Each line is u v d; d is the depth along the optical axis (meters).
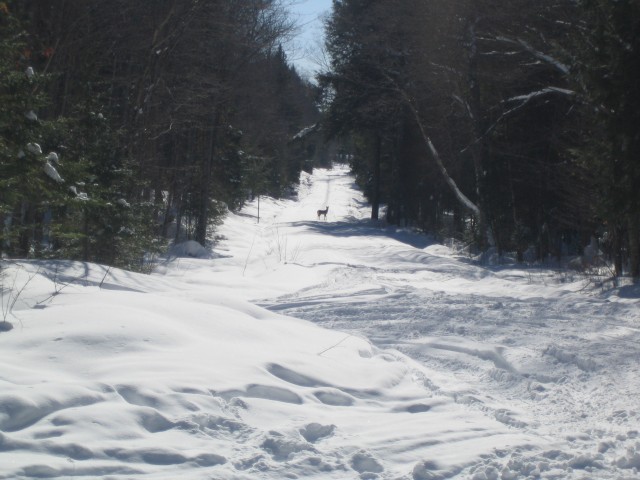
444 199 44.72
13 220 16.22
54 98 21.14
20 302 7.98
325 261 24.77
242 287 18.45
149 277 15.13
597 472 4.93
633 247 17.23
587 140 17.58
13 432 4.58
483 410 6.46
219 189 37.47
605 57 15.97
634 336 9.99
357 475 4.66
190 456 4.58
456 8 30.03
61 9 20.52
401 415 6.12
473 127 31.00
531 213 30.58
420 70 32.81
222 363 6.38
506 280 19.92
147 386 5.43
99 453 4.47
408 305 13.02
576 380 7.68
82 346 6.15
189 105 27.70
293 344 7.80
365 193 73.19
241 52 30.77
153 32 24.45
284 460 4.79
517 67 28.27
